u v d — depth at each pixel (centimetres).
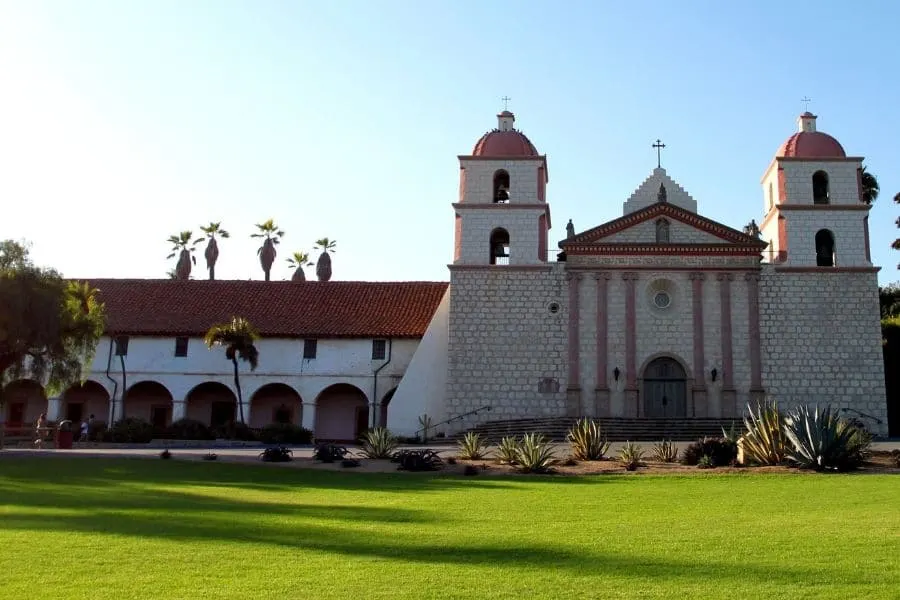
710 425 4275
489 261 4722
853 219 4625
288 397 5312
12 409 5391
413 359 4788
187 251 8312
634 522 1605
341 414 5269
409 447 3944
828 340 4497
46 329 3547
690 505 1867
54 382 3719
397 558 1248
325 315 5312
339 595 1019
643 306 4597
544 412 4522
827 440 2605
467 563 1211
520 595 1018
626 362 4544
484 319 4631
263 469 2773
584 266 4647
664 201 4700
